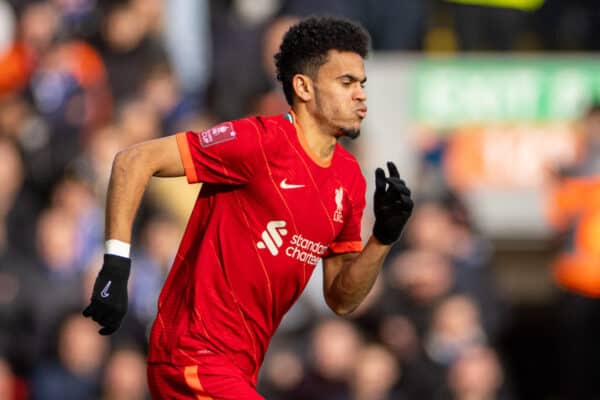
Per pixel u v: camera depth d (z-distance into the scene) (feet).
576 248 126.11
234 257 57.52
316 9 138.21
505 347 140.36
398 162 128.88
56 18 137.18
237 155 56.44
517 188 128.36
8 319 111.86
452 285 120.06
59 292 113.09
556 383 138.62
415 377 115.44
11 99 131.54
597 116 126.52
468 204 128.26
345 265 62.44
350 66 57.52
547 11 139.74
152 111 127.03
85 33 136.56
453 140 129.08
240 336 58.34
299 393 111.55
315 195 57.67
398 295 118.32
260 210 57.26
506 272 136.26
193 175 56.75
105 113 132.26
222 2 139.64
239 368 58.59
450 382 116.26
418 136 129.49
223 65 137.08
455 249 122.31
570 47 139.74
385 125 129.90
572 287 126.52
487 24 138.92
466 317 118.32
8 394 108.88
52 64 131.85
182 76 140.05
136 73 132.98
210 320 57.82
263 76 136.46
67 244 115.44
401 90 130.00
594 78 128.77
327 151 58.29
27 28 135.74
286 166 57.06
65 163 124.88
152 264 114.73
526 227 128.47
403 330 116.78
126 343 111.24
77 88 131.34
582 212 125.90
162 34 138.31
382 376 111.86
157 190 118.11
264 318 58.95
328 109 57.41
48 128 127.75
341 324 112.27
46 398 108.58
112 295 55.47
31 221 119.24
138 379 109.60
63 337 109.50
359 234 62.13
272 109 127.85
